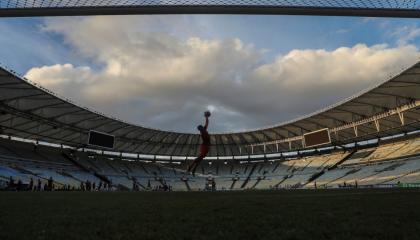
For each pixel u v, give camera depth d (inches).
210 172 2726.4
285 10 513.3
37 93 1369.3
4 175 1482.5
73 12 497.4
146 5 502.6
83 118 1798.7
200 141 2495.1
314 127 2159.2
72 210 254.4
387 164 1915.6
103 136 1930.4
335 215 195.5
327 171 2252.7
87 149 2310.5
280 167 2615.7
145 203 337.7
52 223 173.0
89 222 176.7
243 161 2829.7
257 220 177.5
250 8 514.3
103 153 2422.5
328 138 1836.9
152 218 192.7
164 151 2640.3
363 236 126.1
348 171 2103.8
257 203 311.6
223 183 2554.1
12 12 482.9
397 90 1440.7
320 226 152.3
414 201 297.1
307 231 138.9
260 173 2610.7
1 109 1456.7
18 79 1213.7
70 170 2007.9
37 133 1851.6
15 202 358.9
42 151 2016.5
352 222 163.6
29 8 479.5
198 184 2546.8
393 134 2100.1
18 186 1256.2
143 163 2640.3
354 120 1925.4
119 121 1892.2
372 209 227.0
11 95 1375.5
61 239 126.2
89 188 1561.3
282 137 2418.8
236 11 517.7
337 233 133.2
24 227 157.9
